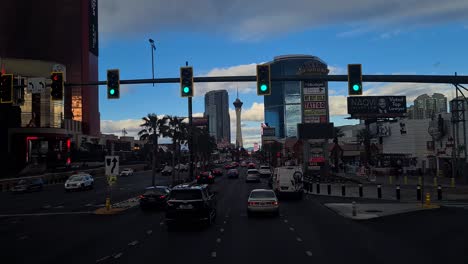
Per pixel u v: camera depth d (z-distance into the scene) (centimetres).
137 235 1620
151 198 2506
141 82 2198
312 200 3031
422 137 5725
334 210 2342
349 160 9625
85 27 14600
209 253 1253
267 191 2191
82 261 1180
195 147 8681
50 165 7881
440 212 2203
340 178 5200
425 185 3991
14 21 13962
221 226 1823
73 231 1769
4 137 7912
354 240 1451
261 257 1189
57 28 14200
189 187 1802
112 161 2506
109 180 2500
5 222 2134
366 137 6844
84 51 14500
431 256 1185
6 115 7925
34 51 14000
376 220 1956
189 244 1407
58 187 5606
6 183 5409
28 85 2216
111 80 2162
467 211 2239
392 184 4272
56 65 8494
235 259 1167
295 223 1891
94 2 15688
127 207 2666
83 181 4691
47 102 8412
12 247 1416
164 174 8306
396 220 1942
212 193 2011
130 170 8400
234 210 2453
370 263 1106
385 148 6488
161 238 1539
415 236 1520
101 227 1867
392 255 1201
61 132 8506
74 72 14188
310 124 6338
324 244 1379
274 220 1998
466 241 1410
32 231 1795
